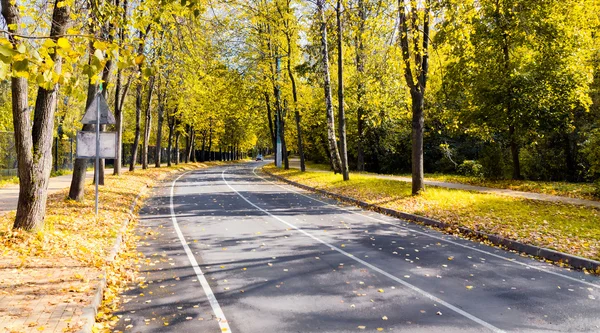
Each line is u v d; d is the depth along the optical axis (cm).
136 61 414
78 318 439
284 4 2294
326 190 1980
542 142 2416
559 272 705
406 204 1420
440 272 686
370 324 468
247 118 4634
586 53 1977
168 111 4025
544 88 1997
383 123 3034
